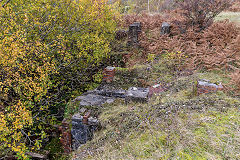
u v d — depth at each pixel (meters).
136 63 7.76
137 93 4.99
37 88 5.14
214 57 6.31
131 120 4.26
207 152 3.03
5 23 5.21
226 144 3.12
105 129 4.30
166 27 8.39
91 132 4.53
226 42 6.82
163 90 5.57
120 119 4.36
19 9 6.23
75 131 4.68
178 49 7.08
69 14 7.09
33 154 5.15
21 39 5.00
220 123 3.66
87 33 7.55
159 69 6.82
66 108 5.26
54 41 6.49
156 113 4.29
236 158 2.83
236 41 6.20
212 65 6.23
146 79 6.37
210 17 8.04
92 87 7.13
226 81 5.42
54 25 6.84
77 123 4.57
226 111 4.01
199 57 6.78
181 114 4.12
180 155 3.07
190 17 8.52
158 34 8.64
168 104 4.55
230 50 6.15
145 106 4.65
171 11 12.48
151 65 7.17
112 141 3.88
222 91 4.84
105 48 7.40
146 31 9.61
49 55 6.43
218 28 7.38
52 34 6.93
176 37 7.88
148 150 3.36
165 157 3.10
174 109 4.32
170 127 3.77
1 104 6.25
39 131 6.38
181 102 4.55
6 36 4.79
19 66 4.95
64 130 4.86
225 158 2.87
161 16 11.18
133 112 4.49
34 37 6.41
